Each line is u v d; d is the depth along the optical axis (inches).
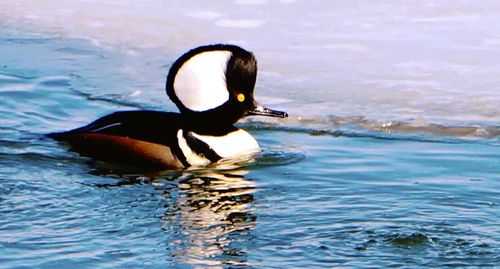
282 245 420.2
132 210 458.9
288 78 652.7
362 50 693.3
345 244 419.8
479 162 515.5
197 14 773.9
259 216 449.4
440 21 741.9
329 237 426.3
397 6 777.6
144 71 672.4
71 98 621.6
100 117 589.6
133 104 615.5
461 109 597.6
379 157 526.3
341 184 487.8
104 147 534.6
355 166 513.0
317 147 545.6
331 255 410.3
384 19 749.3
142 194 480.1
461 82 638.5
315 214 450.3
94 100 620.7
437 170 504.7
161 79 660.1
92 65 681.6
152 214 454.0
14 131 560.7
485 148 538.9
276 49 698.8
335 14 763.4
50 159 522.6
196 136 532.1
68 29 751.1
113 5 803.4
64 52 705.6
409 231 429.7
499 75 647.8
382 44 701.9
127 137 532.7
